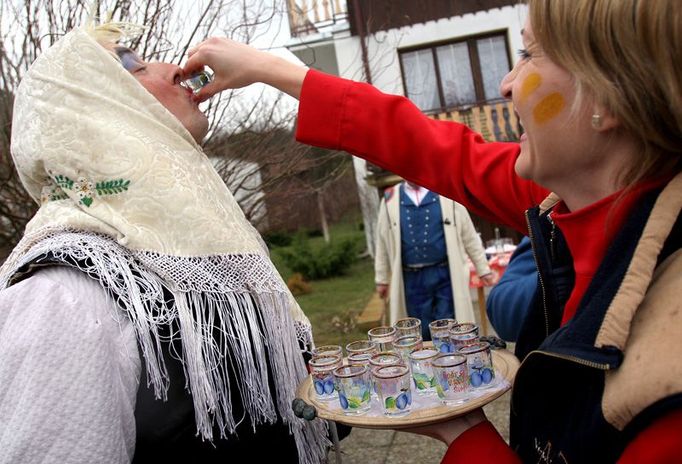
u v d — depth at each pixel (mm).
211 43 1302
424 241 3816
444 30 8219
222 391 1065
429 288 3852
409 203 3883
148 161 1120
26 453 875
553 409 777
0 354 932
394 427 866
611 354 643
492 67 8289
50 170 1126
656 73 624
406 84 8406
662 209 667
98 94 1143
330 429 1316
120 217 1086
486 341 1062
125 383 996
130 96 1181
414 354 1050
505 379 959
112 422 940
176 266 1071
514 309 1334
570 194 806
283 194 3260
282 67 1287
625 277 665
